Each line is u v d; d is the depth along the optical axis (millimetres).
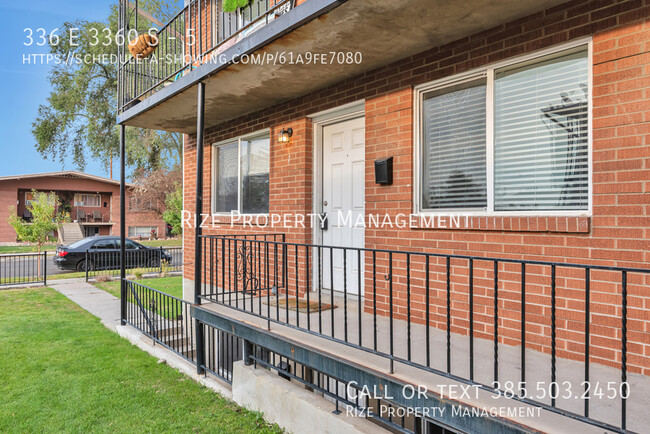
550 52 2971
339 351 2928
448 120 3656
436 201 3738
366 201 4191
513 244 3086
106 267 14586
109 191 28594
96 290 10438
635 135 2557
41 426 3459
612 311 2629
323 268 4980
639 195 2535
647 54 2521
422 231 3680
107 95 25281
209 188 6711
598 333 2688
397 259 3875
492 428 2047
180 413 3691
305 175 4949
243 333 3791
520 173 3182
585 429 1881
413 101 3805
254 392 3688
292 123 5109
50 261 18219
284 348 3322
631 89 2578
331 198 4910
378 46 3543
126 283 6570
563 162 2965
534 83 3117
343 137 4758
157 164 26000
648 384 2354
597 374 2508
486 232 3240
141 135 24453
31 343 5789
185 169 7473
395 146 3916
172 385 4352
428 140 3809
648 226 2498
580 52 2895
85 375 4605
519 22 3098
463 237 3385
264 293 5391
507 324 3115
